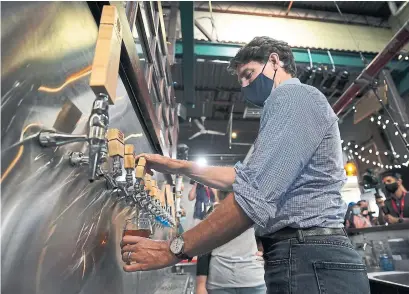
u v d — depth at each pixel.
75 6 0.70
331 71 4.88
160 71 2.16
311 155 0.74
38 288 0.54
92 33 0.80
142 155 1.01
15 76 0.48
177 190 3.42
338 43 5.14
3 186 0.45
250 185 0.67
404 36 3.21
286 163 0.69
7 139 0.46
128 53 0.98
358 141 6.77
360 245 3.01
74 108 0.69
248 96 1.07
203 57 4.69
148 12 1.63
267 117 0.77
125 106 1.13
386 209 3.61
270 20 5.10
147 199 1.08
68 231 0.66
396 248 2.51
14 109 0.48
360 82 4.01
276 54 1.01
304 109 0.75
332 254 0.73
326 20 5.33
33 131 0.52
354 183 6.68
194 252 0.72
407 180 4.60
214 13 5.03
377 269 2.57
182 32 3.51
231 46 4.73
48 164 0.57
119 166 0.75
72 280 0.68
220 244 0.70
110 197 0.94
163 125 2.32
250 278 1.86
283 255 0.77
